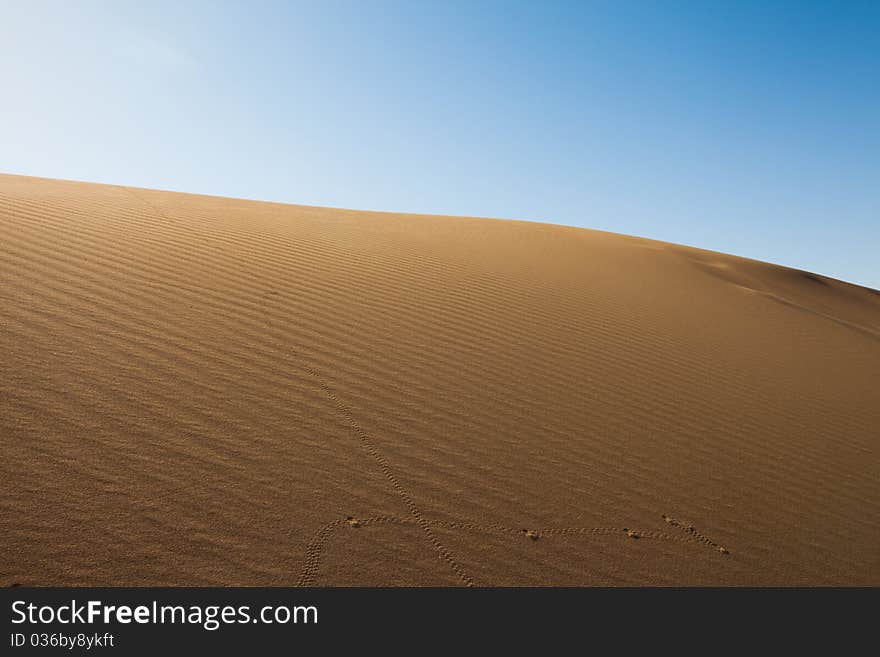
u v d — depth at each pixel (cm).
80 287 585
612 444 509
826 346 1055
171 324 550
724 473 501
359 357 574
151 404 413
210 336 545
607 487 441
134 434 376
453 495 391
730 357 837
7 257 620
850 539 437
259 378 488
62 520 297
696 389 684
